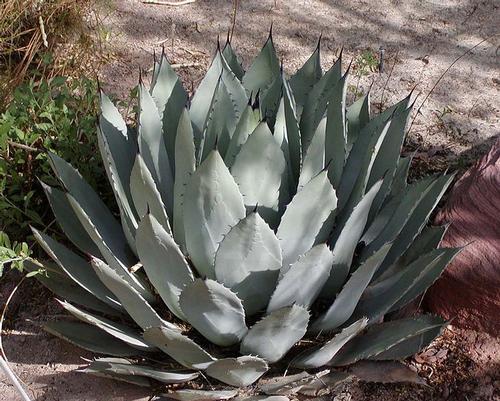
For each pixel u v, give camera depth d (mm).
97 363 1424
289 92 1430
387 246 1327
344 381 1467
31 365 1558
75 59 2162
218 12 2428
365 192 1505
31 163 1785
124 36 2311
